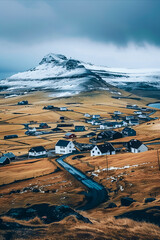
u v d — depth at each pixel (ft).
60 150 463.83
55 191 223.71
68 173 287.07
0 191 238.48
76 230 90.48
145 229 92.12
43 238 83.10
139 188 193.26
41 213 113.29
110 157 353.31
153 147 410.11
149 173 231.71
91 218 121.08
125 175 240.32
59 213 111.14
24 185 253.03
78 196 198.59
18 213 114.52
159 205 116.67
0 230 88.99
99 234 87.61
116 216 113.39
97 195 201.87
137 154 343.05
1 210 170.09
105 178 249.96
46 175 290.15
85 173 285.43
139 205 132.46
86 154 431.43
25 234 86.74
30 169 325.62
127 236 86.58
